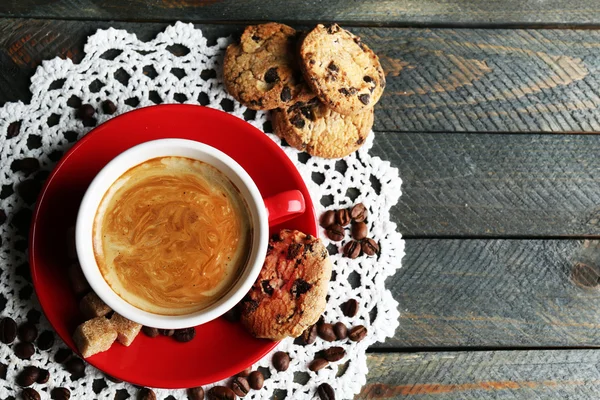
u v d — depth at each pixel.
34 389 0.57
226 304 0.53
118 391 0.58
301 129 0.58
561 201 0.62
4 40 0.59
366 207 0.60
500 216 0.62
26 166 0.57
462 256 0.61
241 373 0.59
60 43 0.59
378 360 0.61
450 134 0.61
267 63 0.58
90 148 0.55
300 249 0.56
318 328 0.59
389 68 0.61
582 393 0.62
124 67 0.59
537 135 0.62
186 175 0.55
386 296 0.60
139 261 0.54
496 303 0.61
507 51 0.62
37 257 0.55
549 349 0.62
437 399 0.61
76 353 0.55
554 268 0.62
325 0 0.60
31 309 0.58
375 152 0.61
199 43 0.59
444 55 0.61
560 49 0.62
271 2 0.60
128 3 0.59
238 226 0.55
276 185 0.57
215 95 0.59
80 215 0.52
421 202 0.61
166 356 0.56
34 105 0.58
